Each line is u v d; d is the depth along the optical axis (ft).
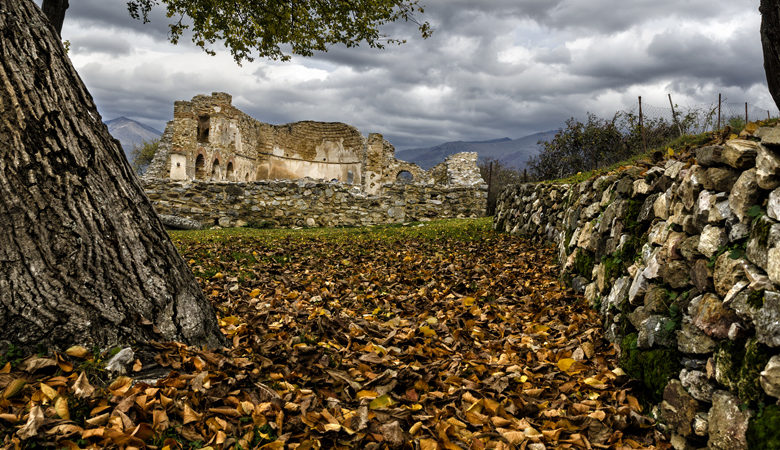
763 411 6.83
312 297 18.58
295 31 28.86
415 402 9.91
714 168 9.53
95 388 8.05
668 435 9.05
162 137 94.38
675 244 10.37
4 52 8.48
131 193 9.88
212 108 92.27
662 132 51.11
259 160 109.60
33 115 8.56
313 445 7.88
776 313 6.77
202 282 20.58
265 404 8.63
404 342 13.42
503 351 13.08
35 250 8.38
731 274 8.11
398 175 116.57
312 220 51.65
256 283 20.92
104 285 9.02
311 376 10.32
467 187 54.70
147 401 8.10
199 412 8.26
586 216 19.49
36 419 6.91
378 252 29.68
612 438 8.87
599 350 12.71
